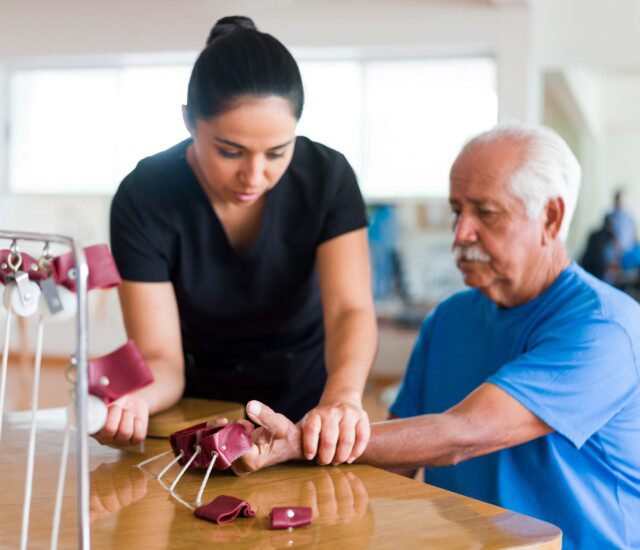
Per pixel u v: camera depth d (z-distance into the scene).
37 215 6.74
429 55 6.02
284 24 5.96
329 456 1.08
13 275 0.79
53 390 5.19
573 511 1.26
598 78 9.70
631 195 10.38
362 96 6.18
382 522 0.87
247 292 1.48
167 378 1.34
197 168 1.39
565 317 1.30
